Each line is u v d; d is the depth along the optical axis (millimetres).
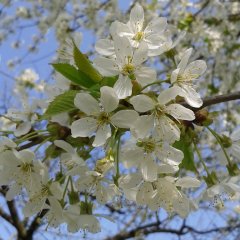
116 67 137
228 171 164
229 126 479
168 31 151
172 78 139
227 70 486
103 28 471
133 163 136
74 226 143
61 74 146
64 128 138
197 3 497
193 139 148
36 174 136
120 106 136
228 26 470
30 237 457
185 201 142
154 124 134
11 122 161
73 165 136
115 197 147
